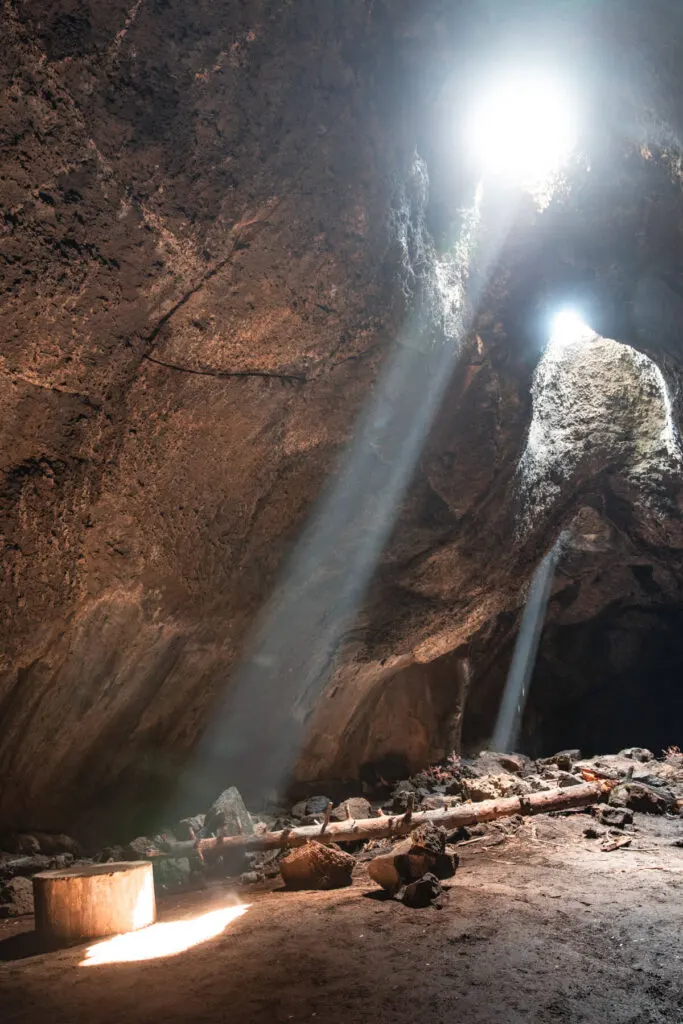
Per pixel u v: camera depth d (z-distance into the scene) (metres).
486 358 7.12
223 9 3.76
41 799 6.14
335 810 6.92
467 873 5.19
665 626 14.34
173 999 3.27
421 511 7.34
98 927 4.24
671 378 8.06
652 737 15.09
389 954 3.69
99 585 5.25
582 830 6.36
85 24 3.50
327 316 5.04
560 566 12.62
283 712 7.96
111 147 3.79
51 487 4.64
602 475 9.51
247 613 6.67
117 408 4.64
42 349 4.17
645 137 6.16
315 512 6.48
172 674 6.54
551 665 14.55
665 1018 2.95
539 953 3.64
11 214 3.74
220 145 4.05
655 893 4.62
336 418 5.80
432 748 10.08
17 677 5.32
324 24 4.10
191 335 4.61
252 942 3.95
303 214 4.50
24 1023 3.09
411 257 5.28
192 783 7.38
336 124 4.36
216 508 5.66
